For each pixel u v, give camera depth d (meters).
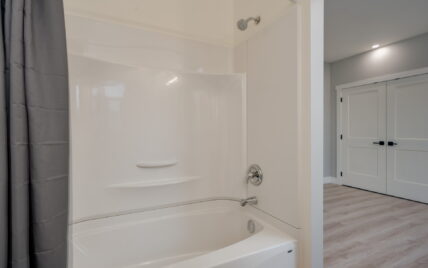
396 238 2.06
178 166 1.59
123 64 1.41
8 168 0.69
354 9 2.39
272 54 1.33
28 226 0.73
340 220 2.46
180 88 1.61
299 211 1.12
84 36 1.33
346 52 3.62
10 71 0.70
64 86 0.90
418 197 3.03
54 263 0.80
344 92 3.95
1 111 0.67
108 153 1.38
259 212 1.43
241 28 1.52
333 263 1.69
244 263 0.97
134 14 1.48
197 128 1.66
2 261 0.65
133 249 1.41
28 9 0.74
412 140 3.08
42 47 0.80
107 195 1.37
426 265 1.66
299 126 1.13
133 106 1.46
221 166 1.71
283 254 1.07
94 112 1.34
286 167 1.21
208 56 1.72
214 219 1.64
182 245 1.55
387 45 3.32
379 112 3.45
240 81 1.62
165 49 1.57
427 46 2.92
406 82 3.12
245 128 1.60
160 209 1.53
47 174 0.79
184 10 1.64
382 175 3.44
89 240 1.29
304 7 1.11
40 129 0.77
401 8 2.38
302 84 1.12
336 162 4.11
